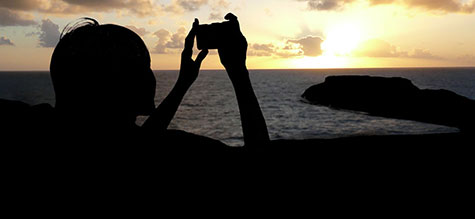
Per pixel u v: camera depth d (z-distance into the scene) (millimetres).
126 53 834
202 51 1096
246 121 1132
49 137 858
